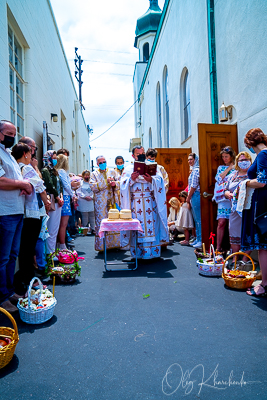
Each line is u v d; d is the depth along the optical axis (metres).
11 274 3.08
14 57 5.20
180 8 8.85
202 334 2.37
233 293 3.26
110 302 3.07
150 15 22.02
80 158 17.09
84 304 3.03
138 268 4.42
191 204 5.93
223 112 5.61
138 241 4.64
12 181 2.76
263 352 2.10
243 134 5.02
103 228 4.24
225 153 4.68
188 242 6.32
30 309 2.56
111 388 1.76
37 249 3.98
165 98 12.26
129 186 4.73
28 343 2.29
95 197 5.65
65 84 11.24
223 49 5.75
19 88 5.57
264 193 3.05
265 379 1.82
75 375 1.89
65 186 5.10
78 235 8.55
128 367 1.96
